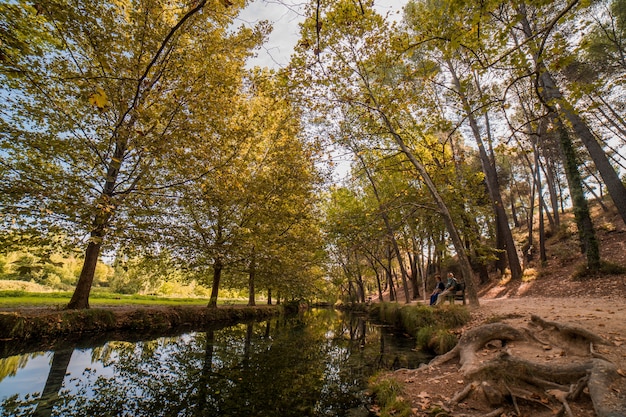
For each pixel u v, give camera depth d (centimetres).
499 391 431
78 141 1020
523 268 2036
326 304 6181
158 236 1170
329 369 760
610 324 573
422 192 1658
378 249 2712
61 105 988
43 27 750
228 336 1269
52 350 831
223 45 1000
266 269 1723
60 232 1003
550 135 1808
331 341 1197
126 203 1031
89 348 884
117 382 627
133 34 966
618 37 1539
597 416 318
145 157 1114
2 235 916
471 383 467
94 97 337
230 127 1188
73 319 980
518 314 812
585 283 1250
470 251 1861
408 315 1273
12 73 489
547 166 2459
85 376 651
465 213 1780
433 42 612
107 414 484
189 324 1458
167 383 633
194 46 1032
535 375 430
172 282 4344
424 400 466
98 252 1186
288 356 905
